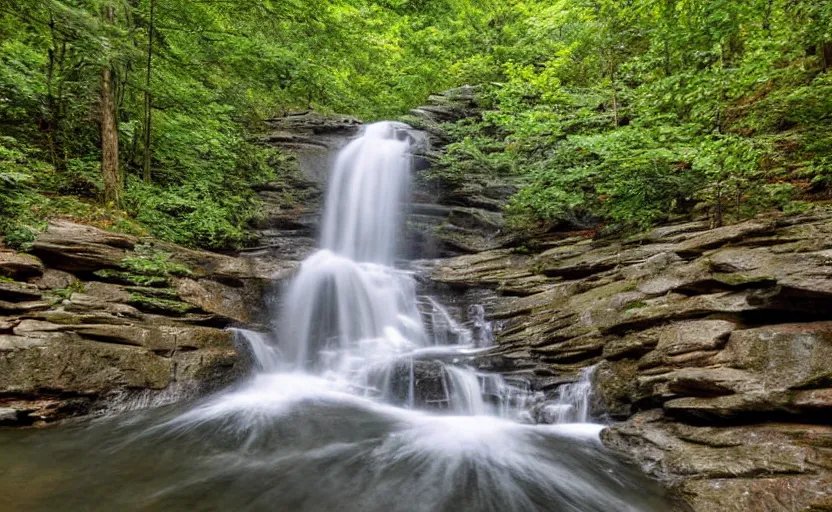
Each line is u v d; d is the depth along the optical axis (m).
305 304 9.20
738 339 4.60
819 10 6.52
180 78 11.05
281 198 13.01
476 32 21.61
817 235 4.89
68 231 6.81
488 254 10.72
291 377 7.86
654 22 9.12
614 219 9.34
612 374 5.78
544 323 7.29
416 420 6.18
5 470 4.22
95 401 5.68
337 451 5.11
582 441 5.36
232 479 4.37
